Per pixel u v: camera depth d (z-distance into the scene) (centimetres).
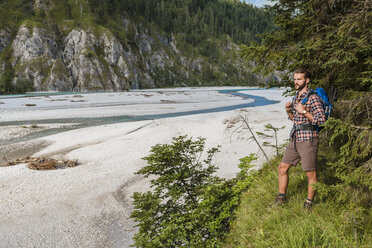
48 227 677
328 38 409
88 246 596
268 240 291
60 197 846
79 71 11025
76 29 12225
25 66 10744
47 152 1540
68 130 2298
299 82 331
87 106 4347
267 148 1162
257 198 409
